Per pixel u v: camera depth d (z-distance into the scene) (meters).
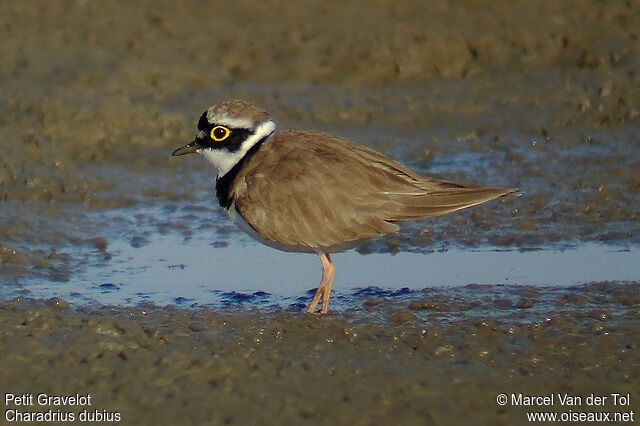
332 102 19.47
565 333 10.73
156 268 13.07
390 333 10.70
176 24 21.77
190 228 14.59
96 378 9.68
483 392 9.45
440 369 9.88
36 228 14.16
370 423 8.95
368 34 21.45
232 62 20.59
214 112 11.66
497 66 20.92
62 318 10.93
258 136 11.63
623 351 10.30
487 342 10.52
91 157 16.86
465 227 14.48
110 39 20.86
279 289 12.42
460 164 16.95
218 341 10.45
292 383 9.61
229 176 11.64
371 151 11.36
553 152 17.38
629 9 22.45
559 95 19.59
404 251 13.73
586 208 15.00
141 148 17.30
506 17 22.38
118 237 14.16
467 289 12.25
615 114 18.67
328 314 11.40
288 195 11.03
